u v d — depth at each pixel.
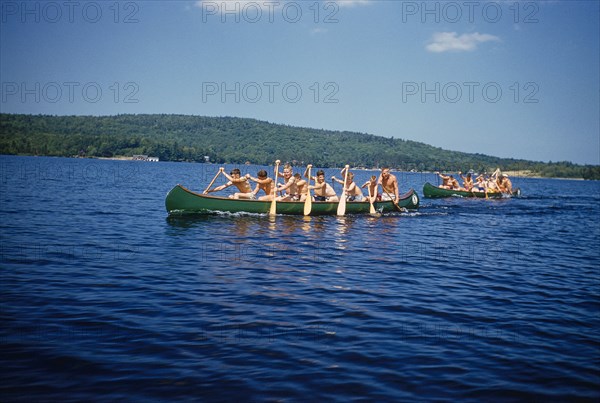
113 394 3.58
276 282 7.09
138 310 5.59
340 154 125.62
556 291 7.30
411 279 7.67
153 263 8.16
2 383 3.68
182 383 3.79
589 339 5.18
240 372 4.02
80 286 6.57
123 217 14.38
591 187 83.75
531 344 4.97
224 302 6.00
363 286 7.07
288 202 15.30
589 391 3.92
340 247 10.34
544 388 3.95
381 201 17.72
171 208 14.45
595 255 10.79
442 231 13.78
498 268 8.90
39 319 5.18
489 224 16.09
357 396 3.69
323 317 5.55
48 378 3.80
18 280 6.78
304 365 4.20
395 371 4.16
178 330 4.95
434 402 3.64
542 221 17.75
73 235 10.88
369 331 5.14
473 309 6.15
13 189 23.97
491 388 3.91
